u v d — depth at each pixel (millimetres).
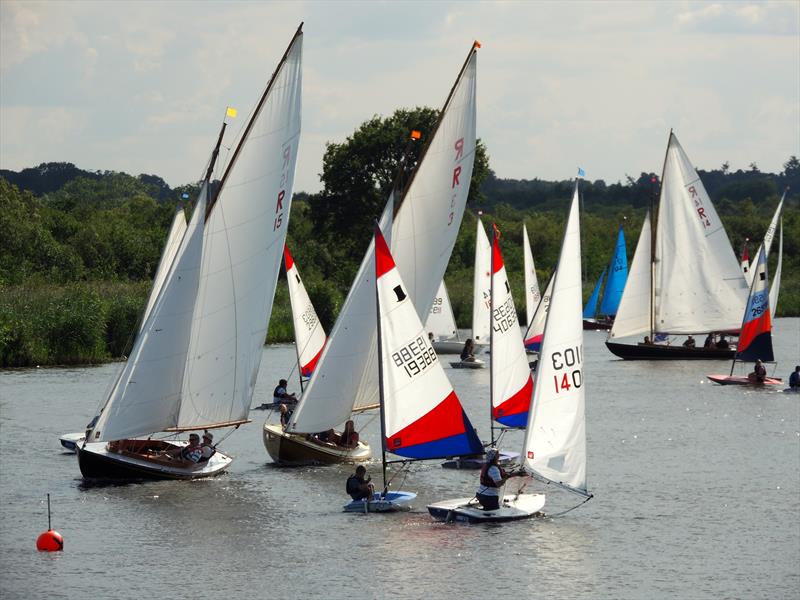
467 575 45438
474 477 64562
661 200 139750
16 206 195125
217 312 65312
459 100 69625
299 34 66812
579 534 51594
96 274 173750
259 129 65875
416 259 69438
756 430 81312
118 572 45969
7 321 122188
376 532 51875
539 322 128250
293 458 67750
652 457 70625
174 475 63656
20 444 73938
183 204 74000
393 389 54531
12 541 50594
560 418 53219
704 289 138875
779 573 45969
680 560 47781
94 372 115062
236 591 43562
